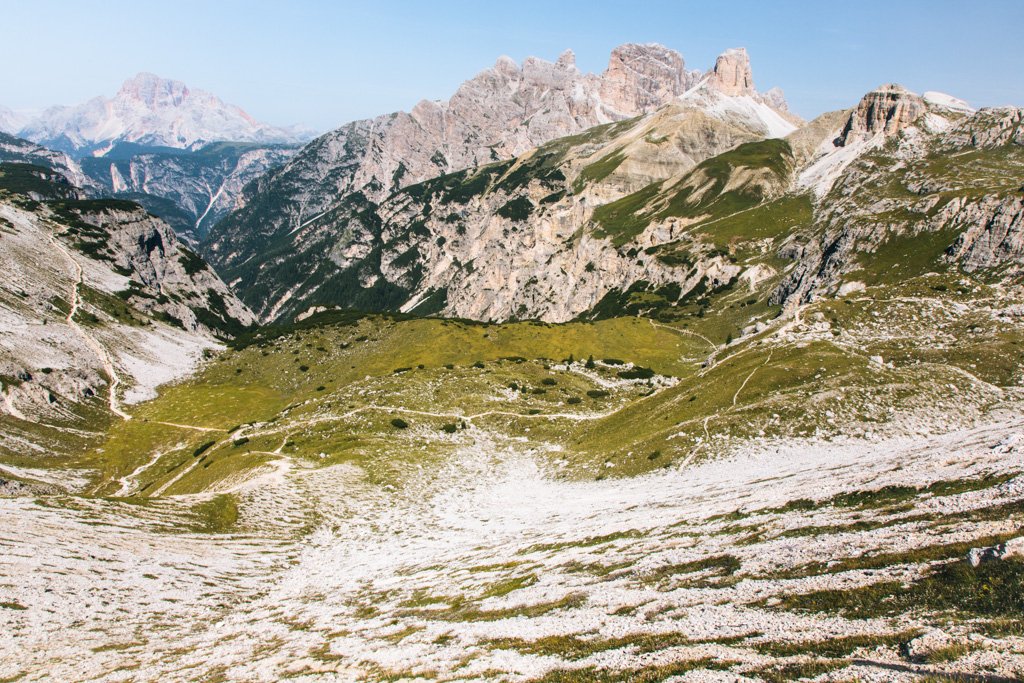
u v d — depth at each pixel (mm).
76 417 189125
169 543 75312
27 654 47750
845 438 86875
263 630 50938
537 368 186500
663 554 44281
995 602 24266
